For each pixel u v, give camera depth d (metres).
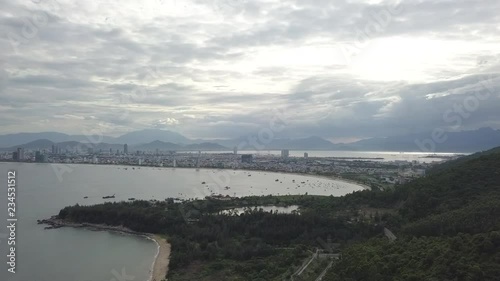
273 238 145.12
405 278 64.38
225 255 131.75
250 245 137.38
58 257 141.25
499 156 146.62
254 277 108.31
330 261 112.19
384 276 69.00
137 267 130.25
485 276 57.25
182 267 124.62
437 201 128.88
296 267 110.69
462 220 90.88
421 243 78.94
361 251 85.44
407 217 132.75
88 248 153.75
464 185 130.25
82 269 128.25
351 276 75.62
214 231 153.25
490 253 62.22
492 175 131.62
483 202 103.69
